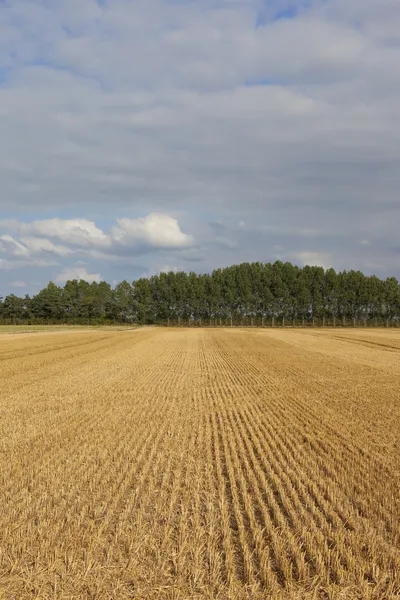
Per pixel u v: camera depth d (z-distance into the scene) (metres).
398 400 19.47
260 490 9.17
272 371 29.50
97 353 42.69
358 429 14.35
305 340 63.88
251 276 132.25
